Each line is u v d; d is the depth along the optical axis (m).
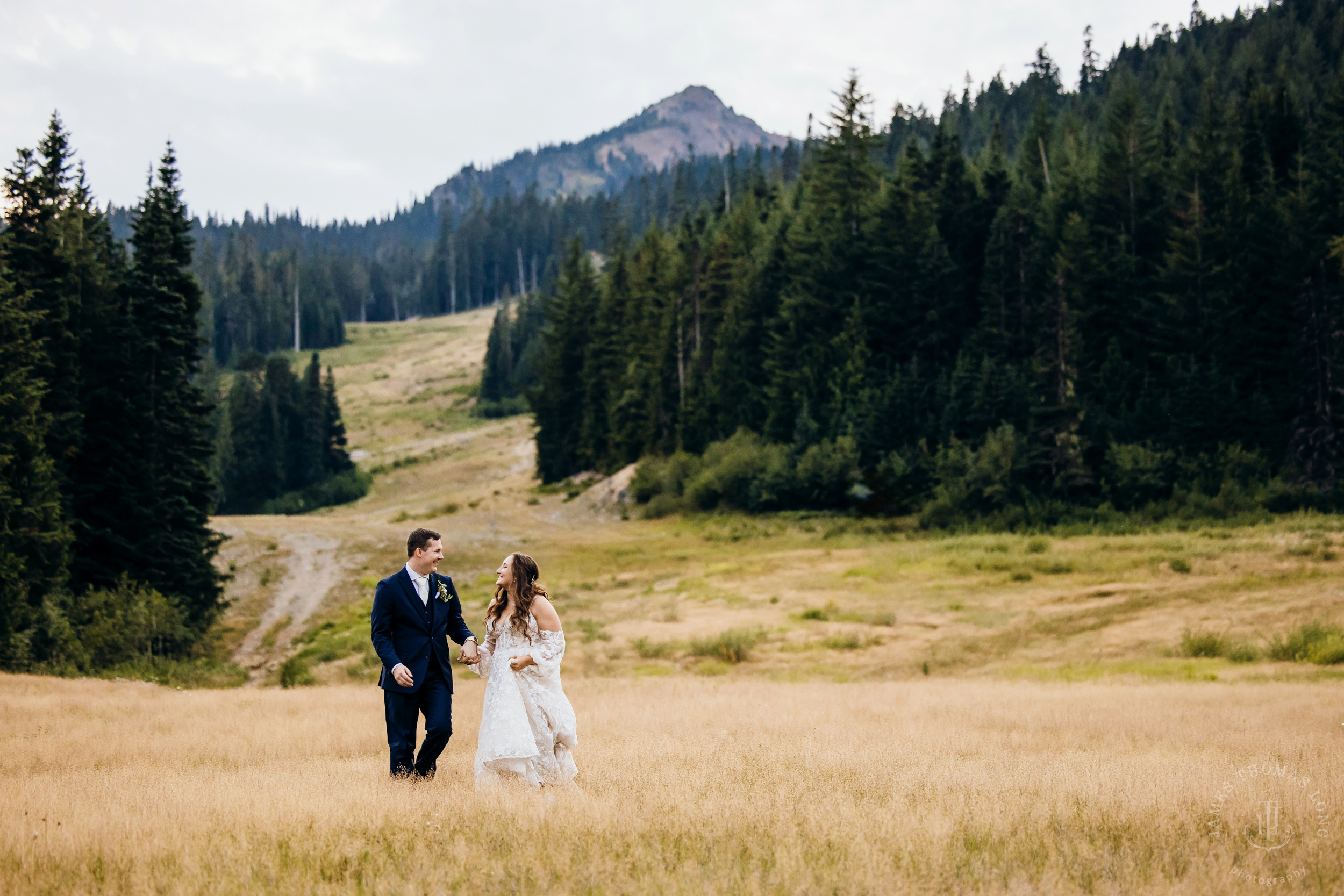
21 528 31.23
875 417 69.69
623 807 5.68
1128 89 94.44
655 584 49.47
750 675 28.42
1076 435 60.84
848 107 85.69
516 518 80.00
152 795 6.43
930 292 77.81
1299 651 25.95
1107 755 8.58
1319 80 114.00
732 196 173.88
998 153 100.56
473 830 5.11
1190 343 66.50
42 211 38.44
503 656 6.88
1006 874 4.23
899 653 31.34
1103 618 33.38
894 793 6.25
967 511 60.66
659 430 88.31
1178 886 4.01
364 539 63.25
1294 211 64.56
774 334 80.12
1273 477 57.34
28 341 32.91
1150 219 75.00
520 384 160.88
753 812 5.57
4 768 8.38
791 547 59.25
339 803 5.92
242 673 33.44
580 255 111.44
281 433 125.69
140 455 40.94
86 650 31.02
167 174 43.78
